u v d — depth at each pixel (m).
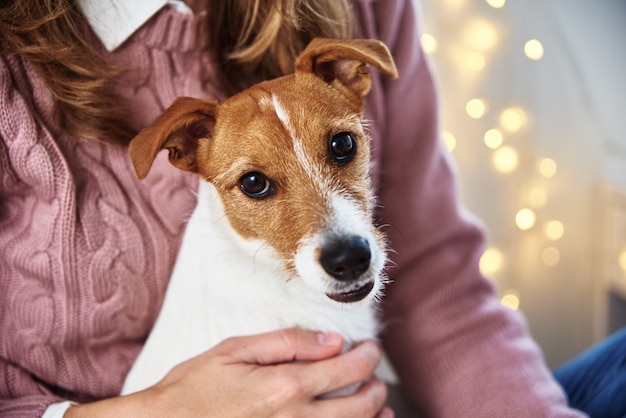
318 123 1.21
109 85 1.32
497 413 1.47
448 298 1.60
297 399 1.20
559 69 2.51
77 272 1.31
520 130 2.54
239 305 1.28
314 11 1.39
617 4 2.51
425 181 1.61
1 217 1.34
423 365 1.59
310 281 1.17
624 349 1.62
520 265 2.65
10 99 1.23
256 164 1.20
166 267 1.40
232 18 1.40
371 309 1.43
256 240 1.25
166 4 1.32
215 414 1.18
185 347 1.33
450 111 2.48
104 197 1.33
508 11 2.45
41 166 1.25
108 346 1.41
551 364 2.75
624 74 2.54
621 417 1.54
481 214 2.60
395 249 1.58
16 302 1.34
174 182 1.38
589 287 2.68
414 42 1.60
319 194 1.19
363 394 1.30
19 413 1.27
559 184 2.59
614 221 2.53
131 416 1.18
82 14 1.28
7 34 1.21
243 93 1.26
